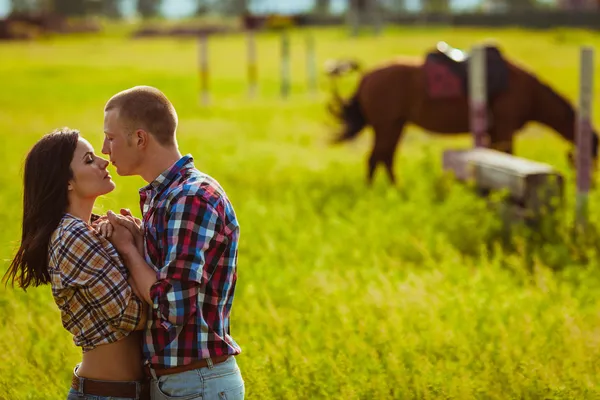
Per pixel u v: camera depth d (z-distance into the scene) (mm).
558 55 55281
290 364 6926
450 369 6887
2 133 26047
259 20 115312
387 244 11648
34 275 4617
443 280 9617
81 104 35594
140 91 4379
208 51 73000
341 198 15133
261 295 9000
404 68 16750
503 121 16312
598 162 17297
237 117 31031
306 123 29094
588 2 114312
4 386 6625
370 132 26703
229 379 4473
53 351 7367
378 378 6676
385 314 8375
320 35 96125
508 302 8578
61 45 91625
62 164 4449
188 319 4223
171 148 4426
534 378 6652
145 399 4574
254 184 17172
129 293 4305
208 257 4289
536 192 12125
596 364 7148
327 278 9914
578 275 10008
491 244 11945
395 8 142875
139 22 175000
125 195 14500
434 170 16891
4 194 15430
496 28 102062
